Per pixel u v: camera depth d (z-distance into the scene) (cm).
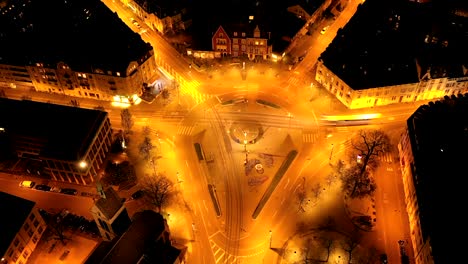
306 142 16088
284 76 18850
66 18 19712
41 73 17825
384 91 16688
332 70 17262
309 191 14438
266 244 13150
